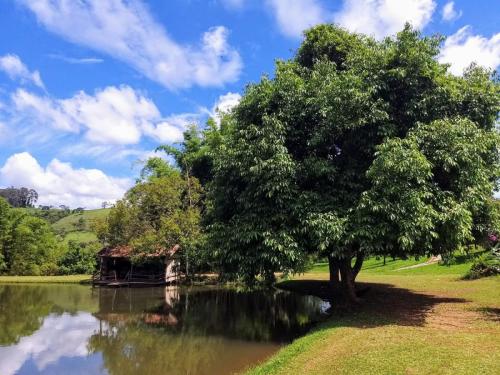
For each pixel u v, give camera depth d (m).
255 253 14.40
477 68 16.52
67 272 53.78
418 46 14.73
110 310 23.16
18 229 53.53
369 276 28.77
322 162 14.24
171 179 36.97
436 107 14.77
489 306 14.16
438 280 22.98
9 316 21.45
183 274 38.09
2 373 12.11
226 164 15.71
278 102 15.81
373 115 13.92
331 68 16.64
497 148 15.31
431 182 13.70
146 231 35.34
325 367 8.64
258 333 15.53
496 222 15.20
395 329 11.24
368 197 12.59
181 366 11.97
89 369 12.31
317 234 12.80
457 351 8.72
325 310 19.64
